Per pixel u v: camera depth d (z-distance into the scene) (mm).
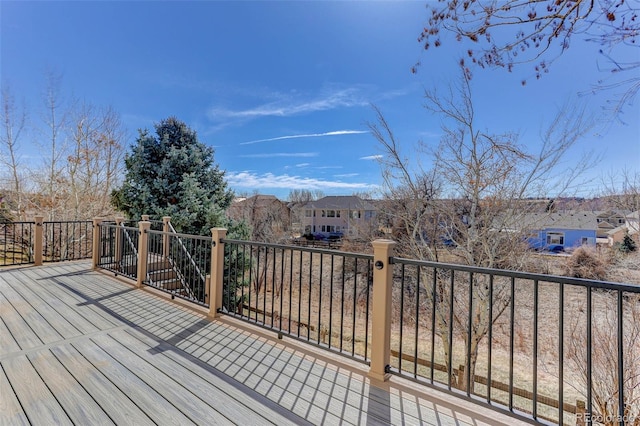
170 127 10602
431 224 9031
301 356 2627
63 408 1861
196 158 10172
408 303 9539
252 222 22078
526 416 1830
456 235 8602
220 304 3557
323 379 2283
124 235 5379
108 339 2879
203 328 3199
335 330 9656
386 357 2322
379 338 2318
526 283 8039
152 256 5766
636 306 5398
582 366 5355
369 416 1880
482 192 8062
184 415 1833
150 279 5160
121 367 2373
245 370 2385
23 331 3006
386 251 2324
